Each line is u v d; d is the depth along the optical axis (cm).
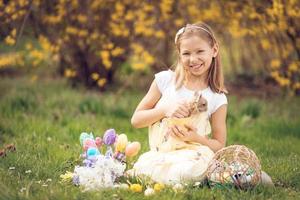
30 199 314
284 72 730
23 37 755
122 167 356
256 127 610
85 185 343
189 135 379
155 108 395
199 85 397
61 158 421
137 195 334
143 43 761
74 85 820
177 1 680
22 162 395
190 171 360
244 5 645
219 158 360
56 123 580
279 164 429
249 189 352
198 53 384
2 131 519
